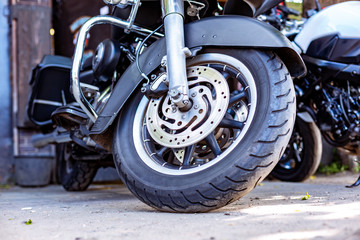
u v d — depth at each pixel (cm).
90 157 282
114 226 120
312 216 118
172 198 140
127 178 154
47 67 271
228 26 152
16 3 495
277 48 145
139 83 164
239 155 133
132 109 168
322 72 238
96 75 201
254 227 106
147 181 148
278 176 327
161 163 154
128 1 174
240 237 96
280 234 96
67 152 347
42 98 276
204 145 164
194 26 158
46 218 146
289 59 152
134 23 188
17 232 117
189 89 150
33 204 220
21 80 489
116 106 167
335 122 235
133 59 190
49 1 503
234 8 173
